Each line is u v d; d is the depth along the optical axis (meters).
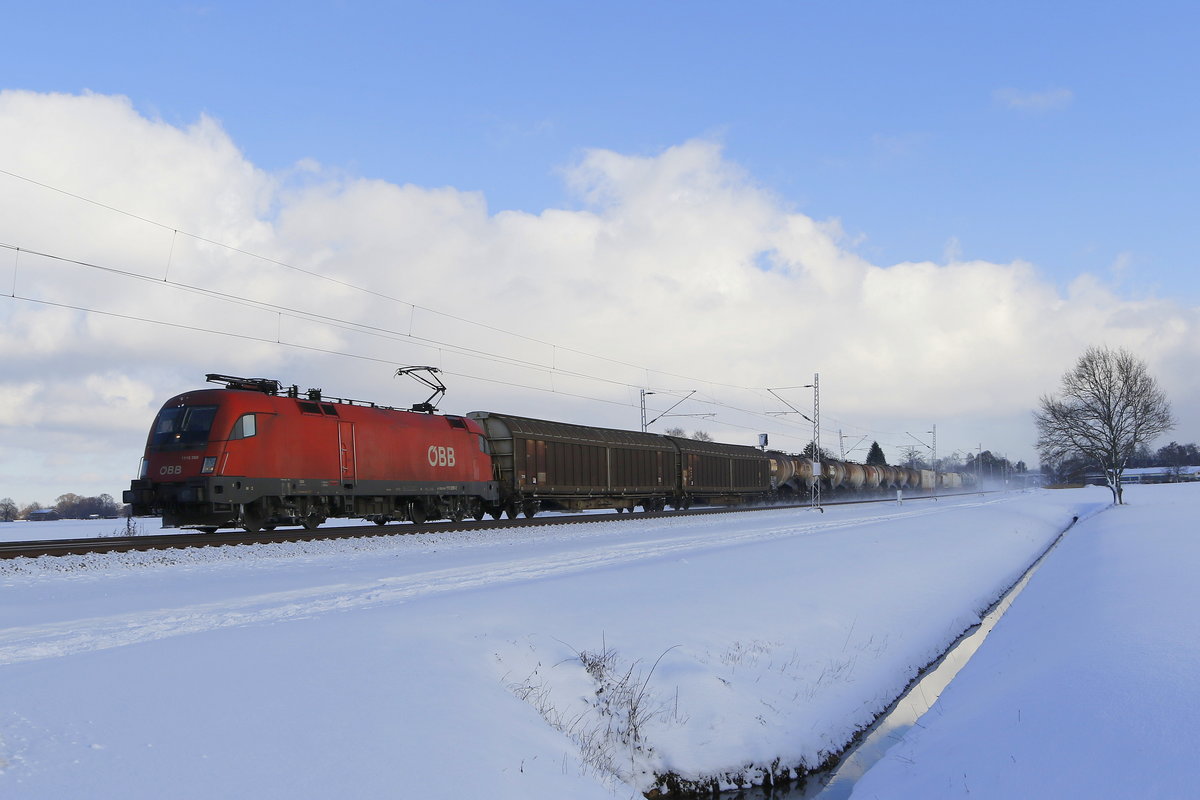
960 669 16.17
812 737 11.68
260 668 8.48
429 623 11.33
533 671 10.67
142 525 45.78
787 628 15.41
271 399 24.83
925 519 43.28
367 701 8.03
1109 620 14.27
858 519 43.38
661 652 12.47
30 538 30.48
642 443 46.50
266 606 13.05
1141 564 22.34
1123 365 67.88
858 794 9.70
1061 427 70.12
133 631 10.84
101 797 5.48
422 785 6.58
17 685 7.41
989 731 9.98
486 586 16.00
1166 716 8.51
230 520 23.91
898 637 16.98
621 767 9.69
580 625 12.82
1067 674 10.98
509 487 36.31
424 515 31.59
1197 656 10.78
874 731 12.80
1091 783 7.55
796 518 43.47
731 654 13.29
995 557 30.56
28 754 5.94
